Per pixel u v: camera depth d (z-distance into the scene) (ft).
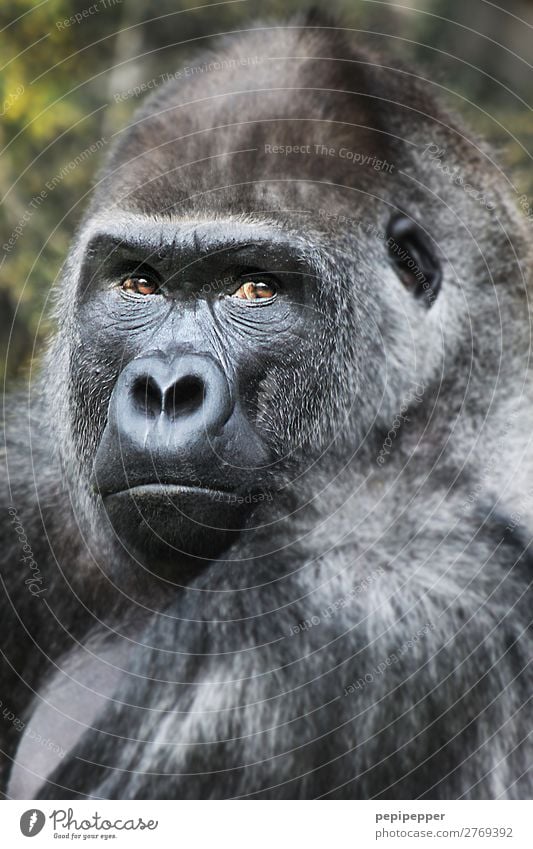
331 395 17.65
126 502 16.33
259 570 17.25
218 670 16.98
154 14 38.14
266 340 17.40
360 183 18.08
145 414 16.16
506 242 19.25
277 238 17.22
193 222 17.46
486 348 18.39
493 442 18.20
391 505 17.71
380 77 19.12
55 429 18.98
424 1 37.73
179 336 17.15
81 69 38.50
